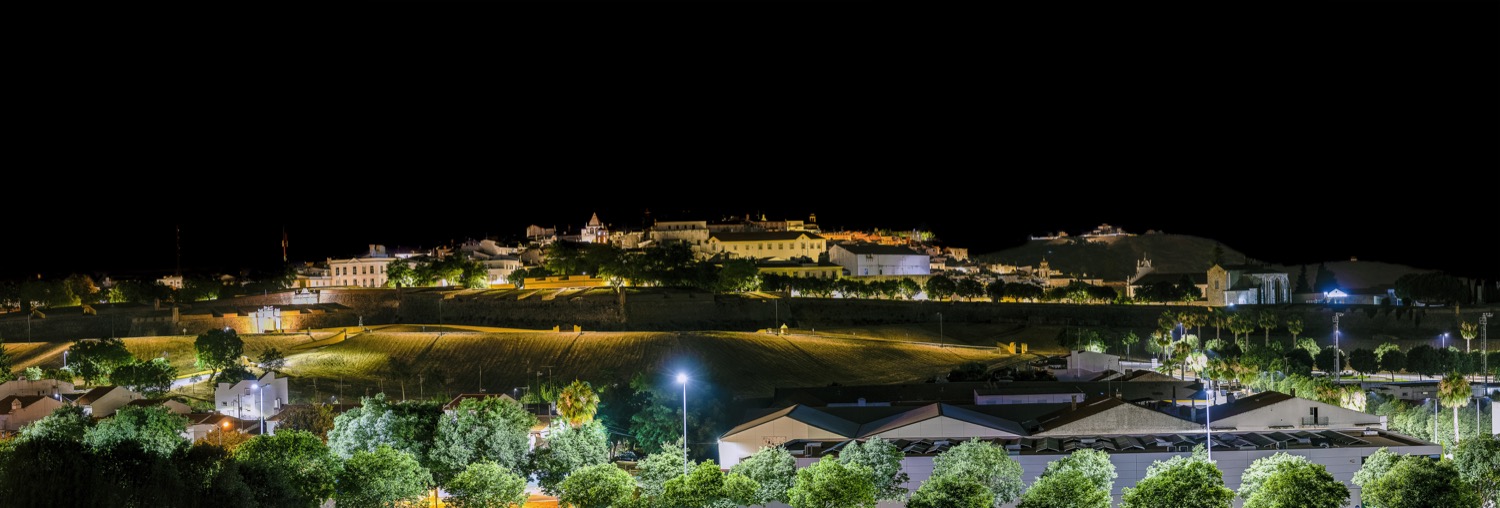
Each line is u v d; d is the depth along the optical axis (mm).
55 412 164250
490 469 128375
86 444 124500
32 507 108375
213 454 120938
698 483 123125
